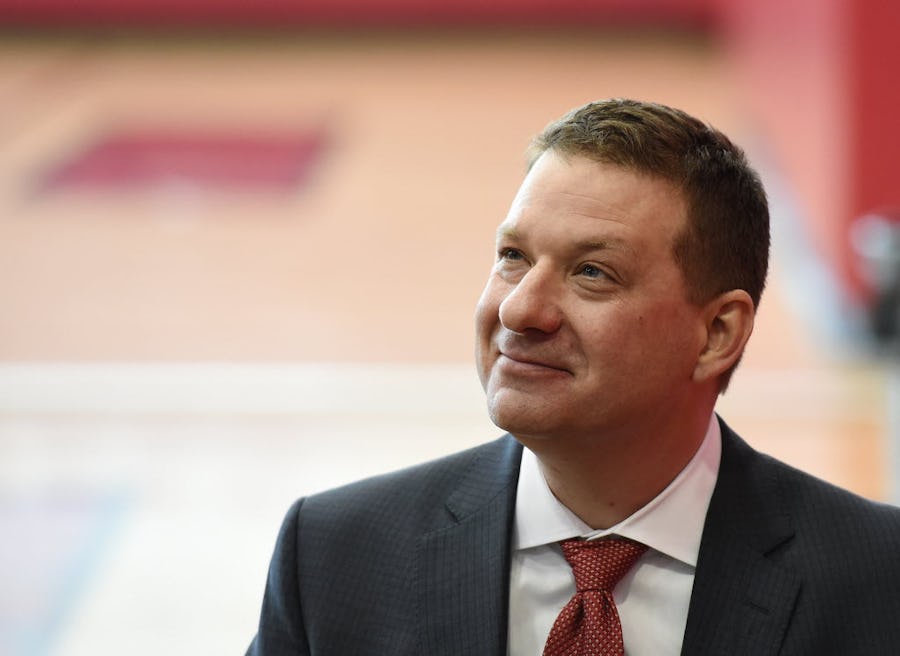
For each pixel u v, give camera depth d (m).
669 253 3.96
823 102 20.78
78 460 14.83
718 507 4.26
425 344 18.89
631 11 40.59
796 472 4.47
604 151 3.96
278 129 32.06
